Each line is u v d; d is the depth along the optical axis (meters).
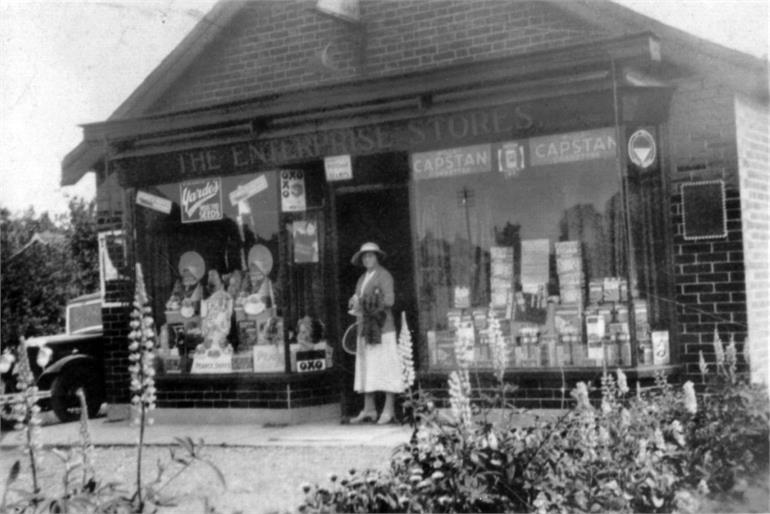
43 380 11.67
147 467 7.62
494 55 9.45
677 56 8.40
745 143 8.62
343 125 9.66
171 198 10.99
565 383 8.74
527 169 9.12
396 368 9.48
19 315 13.20
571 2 8.88
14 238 13.33
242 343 10.58
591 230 8.94
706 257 8.48
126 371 11.66
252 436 9.09
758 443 6.18
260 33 10.73
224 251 10.81
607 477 5.11
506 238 9.31
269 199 10.45
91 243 13.73
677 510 5.44
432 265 9.62
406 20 9.90
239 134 10.20
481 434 4.95
